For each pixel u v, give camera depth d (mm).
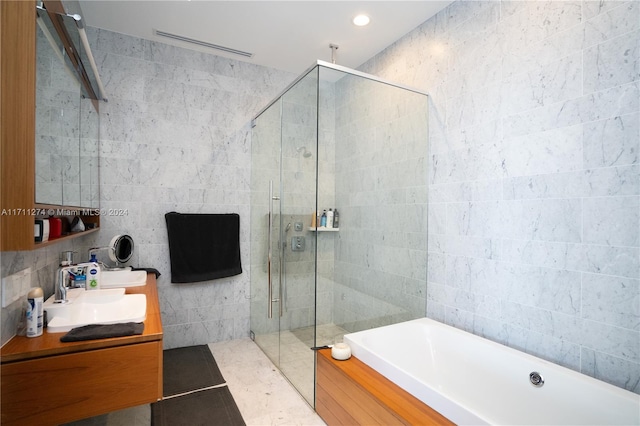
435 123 2514
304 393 2301
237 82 3316
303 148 2459
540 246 1854
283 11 2504
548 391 1665
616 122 1552
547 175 1820
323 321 2303
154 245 2988
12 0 1180
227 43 2992
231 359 2877
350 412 1762
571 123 1717
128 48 2877
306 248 2385
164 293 3039
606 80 1586
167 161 3031
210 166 3209
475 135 2209
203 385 2436
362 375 1785
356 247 2465
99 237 2773
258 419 2045
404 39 2818
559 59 1767
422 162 2580
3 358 1139
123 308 1831
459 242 2318
